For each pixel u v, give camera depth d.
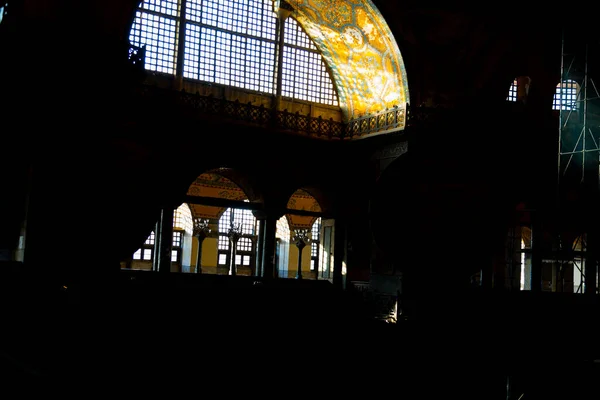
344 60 35.31
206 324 20.22
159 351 17.30
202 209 42.19
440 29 32.59
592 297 29.62
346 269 35.66
